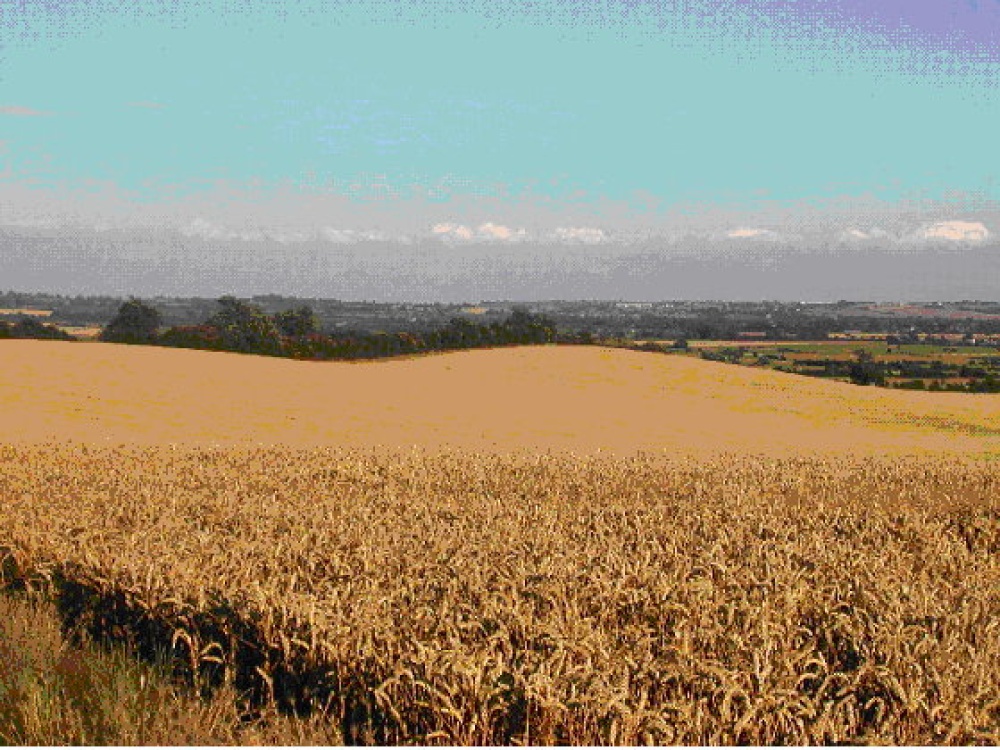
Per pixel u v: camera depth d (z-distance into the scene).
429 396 58.44
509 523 15.30
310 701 8.03
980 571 12.29
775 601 9.52
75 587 11.04
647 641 7.97
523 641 8.46
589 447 40.72
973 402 66.12
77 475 22.77
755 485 24.61
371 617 8.51
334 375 64.44
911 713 7.05
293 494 20.09
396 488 22.16
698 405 60.25
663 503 20.55
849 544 14.11
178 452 30.73
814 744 6.60
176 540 12.61
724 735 6.66
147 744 7.03
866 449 43.50
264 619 8.68
